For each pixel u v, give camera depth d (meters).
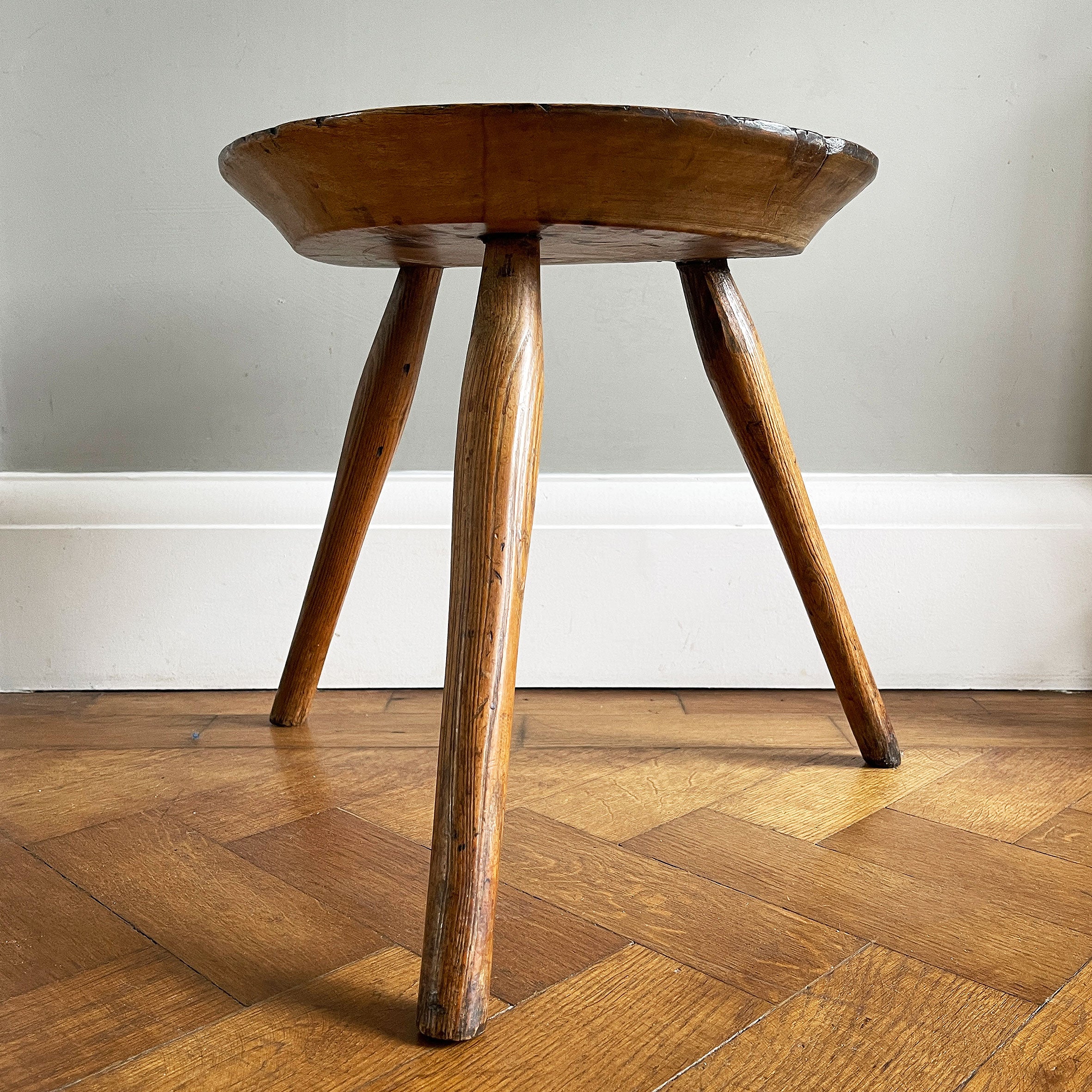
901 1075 0.45
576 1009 0.50
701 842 0.69
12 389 1.02
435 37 0.99
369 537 1.03
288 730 0.92
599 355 1.04
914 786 0.79
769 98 1.01
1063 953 0.55
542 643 1.05
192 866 0.65
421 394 1.04
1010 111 1.01
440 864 0.50
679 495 1.04
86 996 0.51
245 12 0.98
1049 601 1.05
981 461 1.06
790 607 1.05
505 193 0.55
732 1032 0.48
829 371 1.04
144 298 1.02
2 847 0.68
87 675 1.03
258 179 0.63
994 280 1.03
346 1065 0.46
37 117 0.99
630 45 1.00
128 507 1.02
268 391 1.03
